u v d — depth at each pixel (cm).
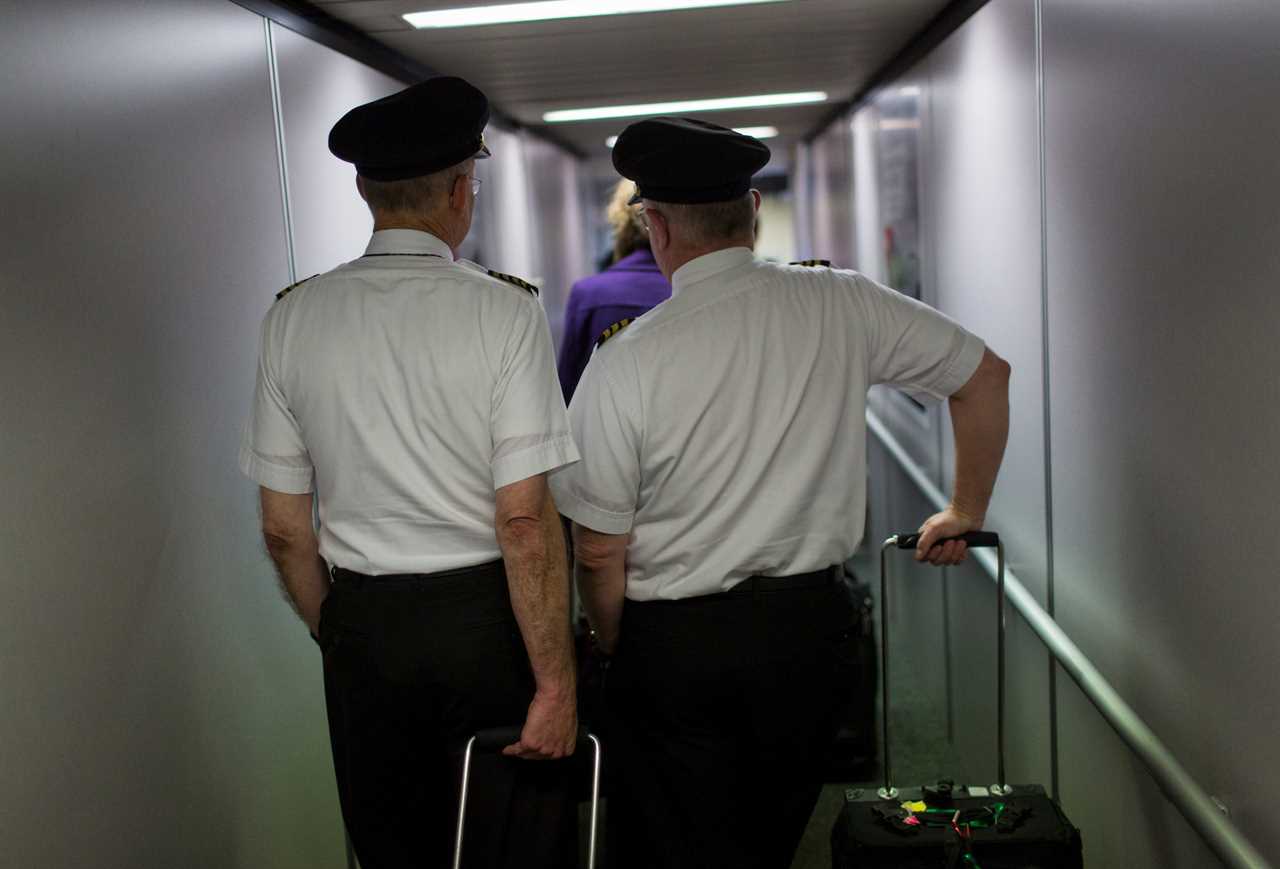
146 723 185
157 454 191
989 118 286
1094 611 229
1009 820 200
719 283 190
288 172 258
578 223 811
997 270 286
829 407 193
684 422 186
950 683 386
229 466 220
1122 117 193
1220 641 168
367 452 177
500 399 174
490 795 188
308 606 200
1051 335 244
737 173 186
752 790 204
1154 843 204
